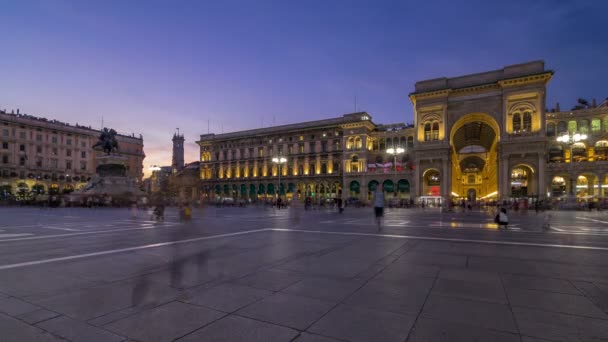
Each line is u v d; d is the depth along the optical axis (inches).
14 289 253.4
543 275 300.8
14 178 3476.9
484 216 1382.9
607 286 265.0
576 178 2486.5
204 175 4242.1
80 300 227.8
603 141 2527.1
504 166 2475.4
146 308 212.4
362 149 3211.1
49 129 3777.1
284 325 185.5
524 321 191.5
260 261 360.2
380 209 719.7
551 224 937.5
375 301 226.7
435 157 2696.9
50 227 779.4
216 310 209.0
